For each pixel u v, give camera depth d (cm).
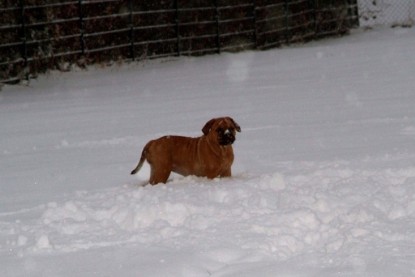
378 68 2139
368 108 1523
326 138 1242
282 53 2773
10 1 2470
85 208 809
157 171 972
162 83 2278
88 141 1412
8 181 1087
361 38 3047
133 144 1341
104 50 2689
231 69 2466
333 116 1468
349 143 1181
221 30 2939
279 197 782
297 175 908
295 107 1625
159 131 1459
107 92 2180
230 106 1723
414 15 3466
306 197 776
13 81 2467
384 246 613
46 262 645
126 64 2728
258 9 3023
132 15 2744
